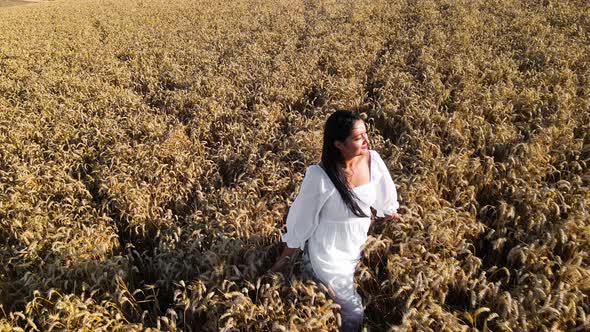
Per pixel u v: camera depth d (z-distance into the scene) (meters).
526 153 5.01
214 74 10.38
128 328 3.22
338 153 2.83
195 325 3.54
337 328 3.15
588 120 6.03
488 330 2.88
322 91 8.59
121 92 9.61
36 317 3.66
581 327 2.84
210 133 7.36
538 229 3.82
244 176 5.73
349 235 3.18
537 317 2.96
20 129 7.83
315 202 3.00
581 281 3.16
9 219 5.10
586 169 5.00
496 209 4.43
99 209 5.30
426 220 4.05
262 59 10.98
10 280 4.16
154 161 5.96
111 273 3.91
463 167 4.89
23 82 11.43
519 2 14.59
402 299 3.43
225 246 3.98
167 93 9.34
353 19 14.55
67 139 7.34
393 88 8.22
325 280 3.27
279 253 4.19
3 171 6.21
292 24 15.41
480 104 6.98
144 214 4.87
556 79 7.59
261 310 3.21
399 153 5.50
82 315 3.35
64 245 4.16
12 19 23.44
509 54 9.34
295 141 6.21
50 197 5.68
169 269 3.93
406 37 11.70
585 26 10.87
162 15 20.61
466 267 3.60
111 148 6.83
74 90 10.20
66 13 24.22
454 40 10.71
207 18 18.70
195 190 5.66
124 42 14.92
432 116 6.48
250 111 7.91
